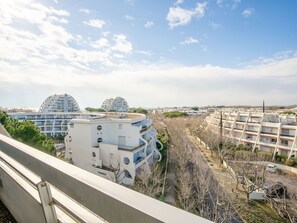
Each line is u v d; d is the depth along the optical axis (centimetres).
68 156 1794
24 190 140
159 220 53
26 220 150
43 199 111
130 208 61
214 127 3559
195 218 54
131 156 1516
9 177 171
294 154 2234
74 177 83
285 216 1105
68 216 113
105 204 70
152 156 1991
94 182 78
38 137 1188
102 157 1625
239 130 2959
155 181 1363
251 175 1614
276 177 1798
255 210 1189
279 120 2739
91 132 1647
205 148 2931
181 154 2019
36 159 111
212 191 1419
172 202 1214
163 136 3164
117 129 1747
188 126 4816
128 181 1478
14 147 140
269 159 2298
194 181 1505
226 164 1998
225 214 1028
